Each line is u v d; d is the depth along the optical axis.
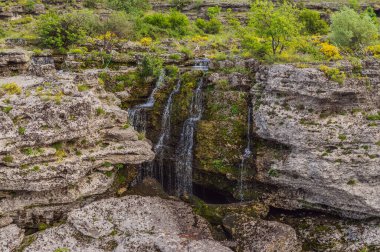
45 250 19.56
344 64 23.58
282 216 24.72
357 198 21.95
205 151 26.36
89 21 43.41
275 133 23.61
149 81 30.25
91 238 20.47
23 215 21.70
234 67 29.09
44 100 21.58
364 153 21.77
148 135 28.88
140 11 55.75
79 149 22.72
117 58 33.50
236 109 26.11
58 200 22.03
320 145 22.41
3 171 20.19
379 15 56.19
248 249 21.03
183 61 33.62
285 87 23.56
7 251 19.36
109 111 24.42
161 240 19.61
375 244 21.75
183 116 27.95
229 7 57.88
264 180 24.47
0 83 24.73
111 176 24.05
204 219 23.48
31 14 53.38
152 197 24.78
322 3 55.97
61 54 38.19
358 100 22.89
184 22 48.38
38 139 20.83
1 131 20.19
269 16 30.12
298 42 29.91
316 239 22.83
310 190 23.23
